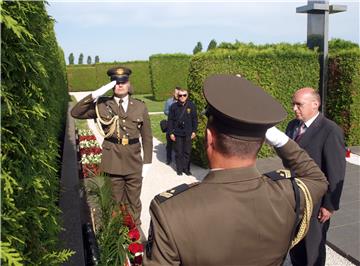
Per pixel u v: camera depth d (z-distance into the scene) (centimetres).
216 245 129
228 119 131
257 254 134
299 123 343
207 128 141
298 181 151
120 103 450
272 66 842
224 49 845
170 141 863
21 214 184
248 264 134
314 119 323
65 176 631
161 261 126
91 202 393
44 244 240
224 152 136
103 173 450
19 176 193
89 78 3784
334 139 312
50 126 329
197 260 128
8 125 188
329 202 312
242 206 133
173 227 127
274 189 144
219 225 129
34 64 215
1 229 166
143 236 466
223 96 136
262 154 880
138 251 323
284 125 871
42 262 230
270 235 136
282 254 142
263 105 137
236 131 133
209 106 138
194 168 841
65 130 1148
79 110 431
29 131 214
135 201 470
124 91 447
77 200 523
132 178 459
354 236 462
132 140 454
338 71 958
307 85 882
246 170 139
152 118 1792
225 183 136
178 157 778
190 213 130
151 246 130
